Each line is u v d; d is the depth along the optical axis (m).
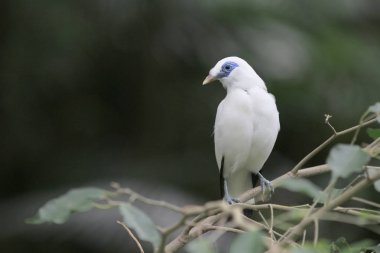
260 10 13.62
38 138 14.10
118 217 11.65
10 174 14.00
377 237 12.57
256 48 13.40
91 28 13.76
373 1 15.02
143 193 11.72
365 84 13.55
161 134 14.02
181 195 11.77
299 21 13.98
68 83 14.10
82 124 14.24
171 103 14.09
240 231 4.43
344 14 14.41
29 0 13.60
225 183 8.65
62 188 12.79
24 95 14.02
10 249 11.87
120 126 14.29
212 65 13.70
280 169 13.34
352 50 13.71
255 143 8.22
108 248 11.49
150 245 11.47
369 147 4.76
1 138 14.01
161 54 14.03
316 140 13.62
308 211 3.86
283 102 13.33
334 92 13.38
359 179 4.79
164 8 13.73
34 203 12.33
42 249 11.83
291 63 13.33
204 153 13.60
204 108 13.89
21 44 13.78
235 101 8.16
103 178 12.98
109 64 14.18
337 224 12.49
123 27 13.87
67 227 11.62
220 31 13.66
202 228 4.84
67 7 13.64
